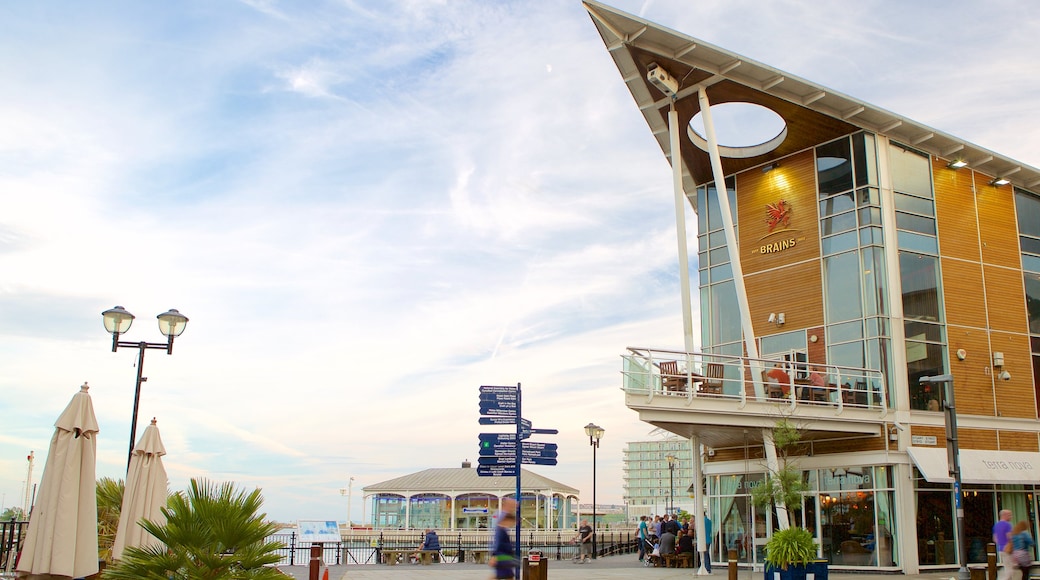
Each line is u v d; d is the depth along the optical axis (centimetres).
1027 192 2978
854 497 2409
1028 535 1666
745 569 2517
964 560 1823
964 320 2650
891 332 2481
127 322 1753
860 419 2355
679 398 2178
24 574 1100
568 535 4494
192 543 1058
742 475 2644
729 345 2920
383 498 5756
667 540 2686
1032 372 2756
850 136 2669
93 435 1195
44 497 1132
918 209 2658
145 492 1439
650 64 2514
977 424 2570
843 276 2609
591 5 2366
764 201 2902
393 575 2188
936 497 2412
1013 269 2828
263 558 1079
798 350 2684
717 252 3042
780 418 2266
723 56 2422
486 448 1642
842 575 2266
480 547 3588
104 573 1072
